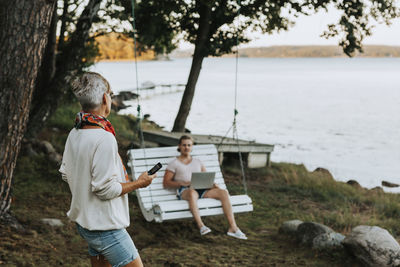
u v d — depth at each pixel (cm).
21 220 596
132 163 741
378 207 921
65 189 805
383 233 519
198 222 623
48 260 486
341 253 540
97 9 1021
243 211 663
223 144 1145
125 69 13788
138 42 1416
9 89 527
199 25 1289
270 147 1225
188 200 649
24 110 545
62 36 1241
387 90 6300
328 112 3547
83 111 276
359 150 1956
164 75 10388
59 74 1009
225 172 1138
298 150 1927
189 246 591
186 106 1335
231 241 629
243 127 2623
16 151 556
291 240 616
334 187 1070
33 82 548
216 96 5012
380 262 491
